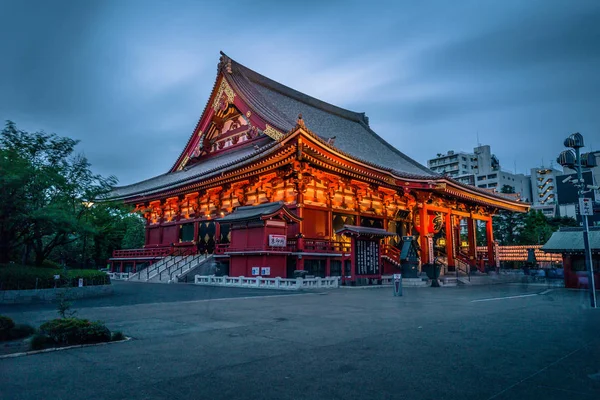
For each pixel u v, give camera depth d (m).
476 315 13.81
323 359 7.68
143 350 8.45
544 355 7.95
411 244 35.22
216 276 33.94
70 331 8.95
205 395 5.74
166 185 48.59
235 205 43.81
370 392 5.85
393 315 13.80
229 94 47.78
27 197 21.20
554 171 124.62
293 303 17.78
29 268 20.83
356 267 31.03
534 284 36.19
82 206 25.66
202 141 54.59
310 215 37.75
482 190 48.69
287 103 53.69
